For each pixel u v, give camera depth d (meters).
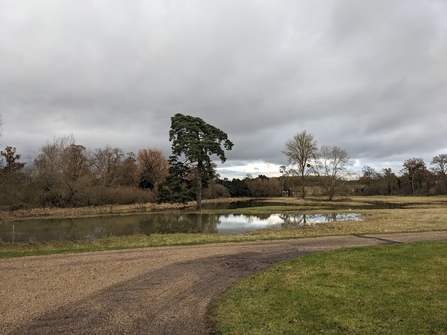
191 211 38.19
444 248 12.12
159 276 9.52
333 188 56.75
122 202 46.38
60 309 6.88
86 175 54.53
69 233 23.56
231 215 34.38
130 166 71.69
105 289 8.27
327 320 6.04
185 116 38.72
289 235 17.67
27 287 8.48
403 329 5.62
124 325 6.05
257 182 81.94
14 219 31.95
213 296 7.65
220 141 41.97
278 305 6.87
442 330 5.55
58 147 48.75
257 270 10.10
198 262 11.34
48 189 42.16
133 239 18.39
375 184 81.88
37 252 13.48
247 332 5.64
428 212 30.95
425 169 82.88
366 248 12.57
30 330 5.86
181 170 38.06
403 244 13.25
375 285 7.96
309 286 8.04
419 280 8.27
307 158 57.38
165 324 6.07
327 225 23.33
